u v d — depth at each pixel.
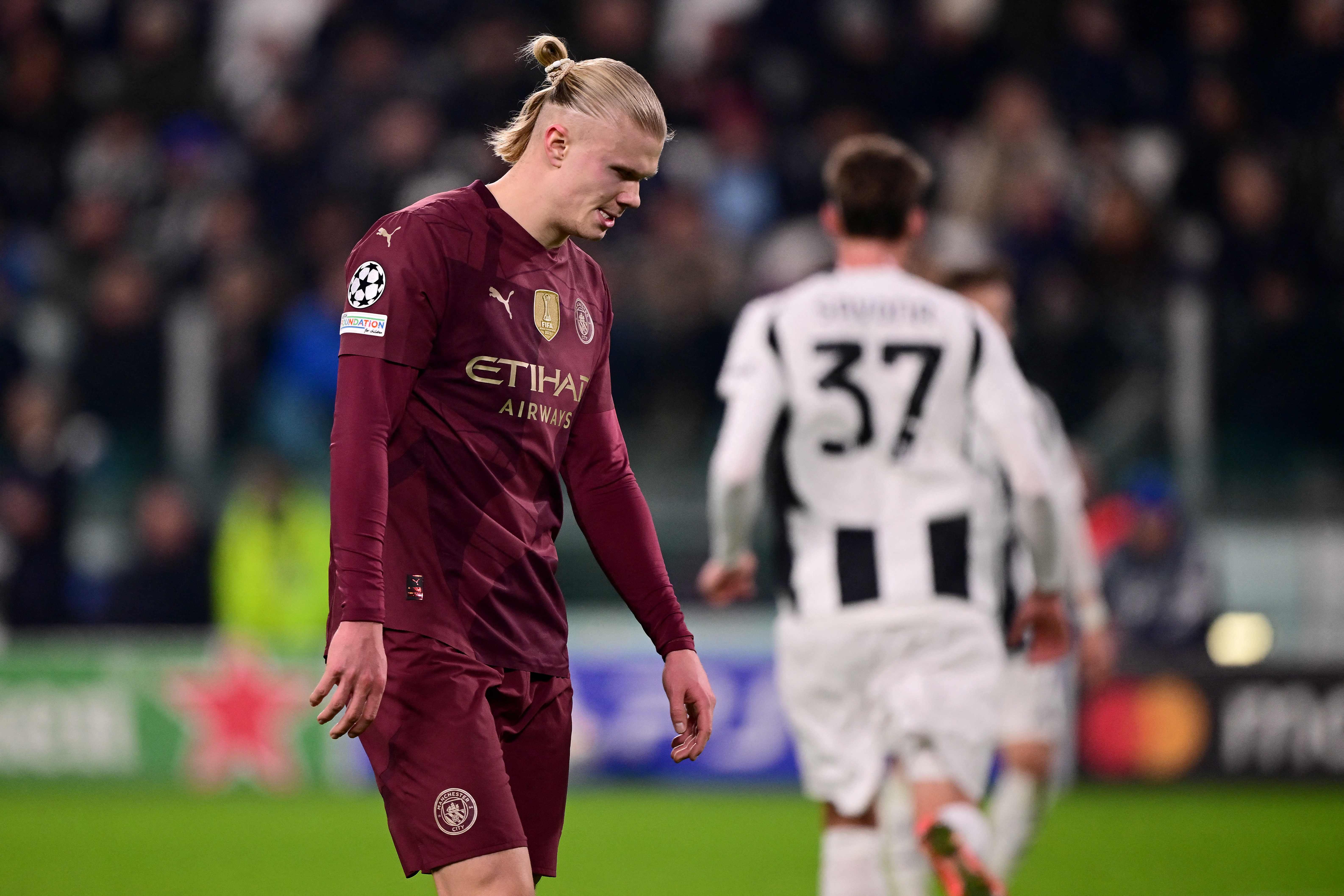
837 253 38.03
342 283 35.84
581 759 30.14
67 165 40.47
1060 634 15.49
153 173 39.75
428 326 9.96
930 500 14.73
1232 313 31.55
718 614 31.23
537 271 10.35
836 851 14.88
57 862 22.53
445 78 40.53
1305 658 30.48
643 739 30.22
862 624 14.59
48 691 30.38
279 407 33.28
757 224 39.72
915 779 14.42
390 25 42.28
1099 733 29.70
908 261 21.16
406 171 38.44
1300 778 30.16
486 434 10.15
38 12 42.16
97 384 32.50
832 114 41.38
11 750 30.33
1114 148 39.59
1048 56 42.00
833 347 14.86
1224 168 39.22
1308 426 31.61
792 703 14.99
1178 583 30.12
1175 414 31.16
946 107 42.09
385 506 9.66
